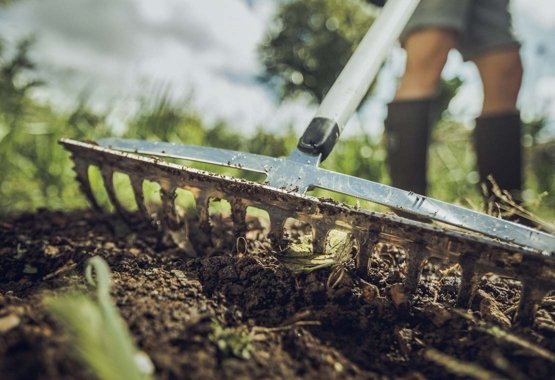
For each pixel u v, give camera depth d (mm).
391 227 695
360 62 978
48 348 525
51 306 518
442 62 1383
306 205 734
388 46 1015
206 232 885
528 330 670
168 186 896
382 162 2344
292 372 585
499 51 1393
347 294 744
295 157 859
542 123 2684
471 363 628
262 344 632
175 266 859
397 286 733
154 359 552
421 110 1352
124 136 1969
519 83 1396
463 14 1347
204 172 807
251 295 738
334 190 782
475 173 2395
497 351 632
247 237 1039
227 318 682
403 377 613
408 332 692
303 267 754
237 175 2045
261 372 571
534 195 2287
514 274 657
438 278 869
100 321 506
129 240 1037
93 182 1596
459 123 2957
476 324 683
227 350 591
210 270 810
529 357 617
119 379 467
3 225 1133
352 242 779
